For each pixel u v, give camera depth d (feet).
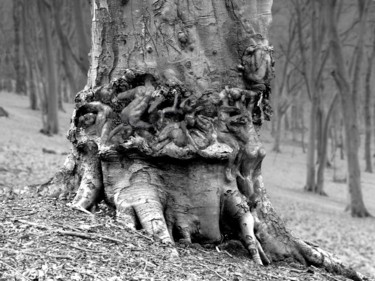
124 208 15.01
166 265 13.51
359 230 45.57
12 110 89.51
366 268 27.48
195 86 15.83
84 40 46.85
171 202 15.38
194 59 15.93
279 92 97.25
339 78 56.59
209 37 16.06
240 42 16.25
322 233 39.81
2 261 12.37
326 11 55.47
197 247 15.16
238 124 15.71
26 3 81.82
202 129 15.40
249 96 15.98
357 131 57.88
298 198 64.90
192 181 15.35
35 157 48.62
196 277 13.28
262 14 16.43
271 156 107.04
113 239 13.99
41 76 77.71
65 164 16.31
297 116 140.26
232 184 15.57
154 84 15.69
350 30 69.46
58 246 13.28
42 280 12.00
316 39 66.64
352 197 57.72
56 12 60.95
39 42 85.35
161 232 14.69
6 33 118.62
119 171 15.39
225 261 14.70
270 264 15.76
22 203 15.33
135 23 15.96
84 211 15.11
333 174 100.12
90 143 15.62
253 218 15.89
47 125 73.77
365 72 101.19
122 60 16.01
